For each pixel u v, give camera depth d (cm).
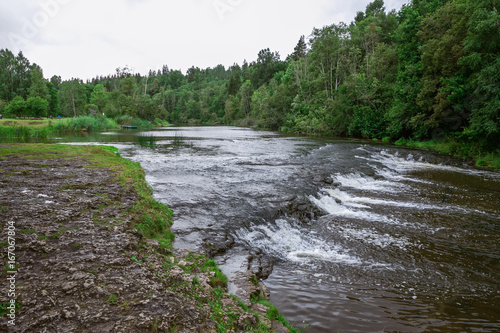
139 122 8269
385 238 945
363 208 1245
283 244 885
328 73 5991
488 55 2397
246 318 452
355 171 1833
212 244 769
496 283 698
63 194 898
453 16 2908
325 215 1148
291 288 644
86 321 369
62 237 600
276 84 9288
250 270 679
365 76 4828
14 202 790
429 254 841
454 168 2214
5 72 8269
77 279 457
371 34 5516
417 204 1308
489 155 2364
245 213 1002
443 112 2852
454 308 594
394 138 3881
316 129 4941
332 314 552
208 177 1503
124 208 815
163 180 1402
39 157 1594
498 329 529
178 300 442
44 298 406
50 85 8912
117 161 1598
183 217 937
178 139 3775
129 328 362
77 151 1883
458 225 1068
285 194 1229
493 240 945
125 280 471
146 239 685
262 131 5950
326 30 5675
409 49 3597
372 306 588
